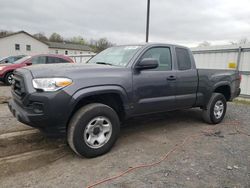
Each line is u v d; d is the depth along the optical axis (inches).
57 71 128.6
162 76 169.6
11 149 147.9
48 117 122.2
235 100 366.3
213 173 123.2
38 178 115.1
